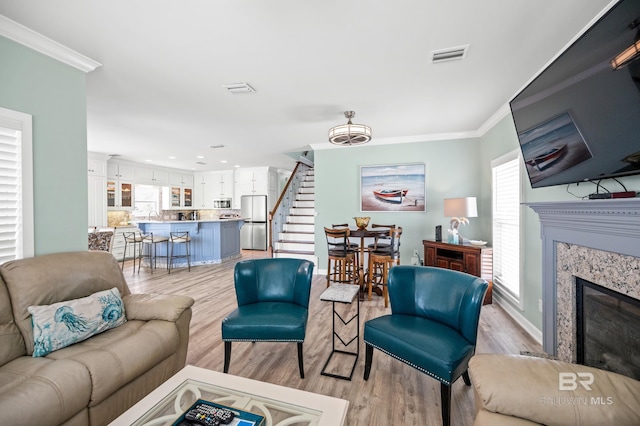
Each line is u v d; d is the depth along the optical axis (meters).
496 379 1.04
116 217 6.94
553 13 1.71
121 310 1.95
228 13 1.72
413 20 1.79
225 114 3.54
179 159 6.80
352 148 5.06
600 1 1.60
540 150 2.00
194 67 2.39
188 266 5.78
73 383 1.34
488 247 3.92
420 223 4.69
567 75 1.62
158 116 3.62
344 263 4.37
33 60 1.97
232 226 7.19
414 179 4.70
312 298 3.94
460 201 3.70
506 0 1.61
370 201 4.95
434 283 2.12
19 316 1.62
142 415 1.12
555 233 1.85
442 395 1.58
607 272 1.43
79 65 2.22
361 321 3.14
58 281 1.81
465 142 4.46
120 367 1.53
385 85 2.73
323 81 2.65
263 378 2.08
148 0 1.61
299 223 6.76
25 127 1.92
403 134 4.53
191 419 1.05
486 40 2.00
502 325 2.96
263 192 8.45
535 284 2.66
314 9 1.69
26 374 1.37
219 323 3.09
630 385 0.98
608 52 1.31
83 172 2.29
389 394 1.91
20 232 1.89
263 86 2.75
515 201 3.12
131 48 2.10
